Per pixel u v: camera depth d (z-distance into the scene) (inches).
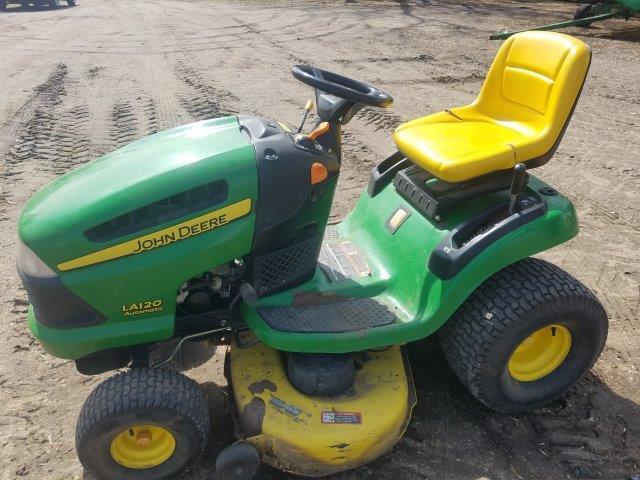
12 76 305.4
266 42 381.4
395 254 100.5
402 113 241.0
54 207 81.7
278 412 86.3
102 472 84.5
